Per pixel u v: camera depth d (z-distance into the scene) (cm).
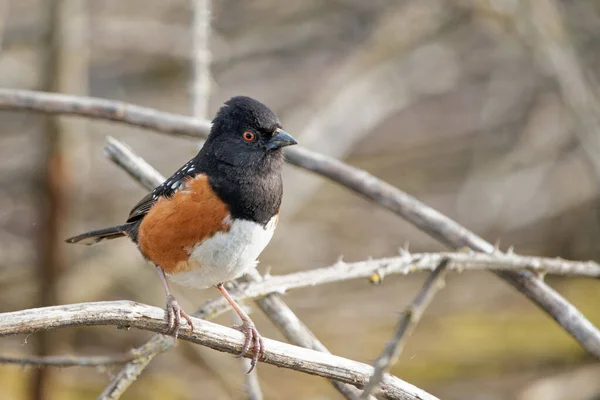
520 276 721
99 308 515
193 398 1195
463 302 1428
